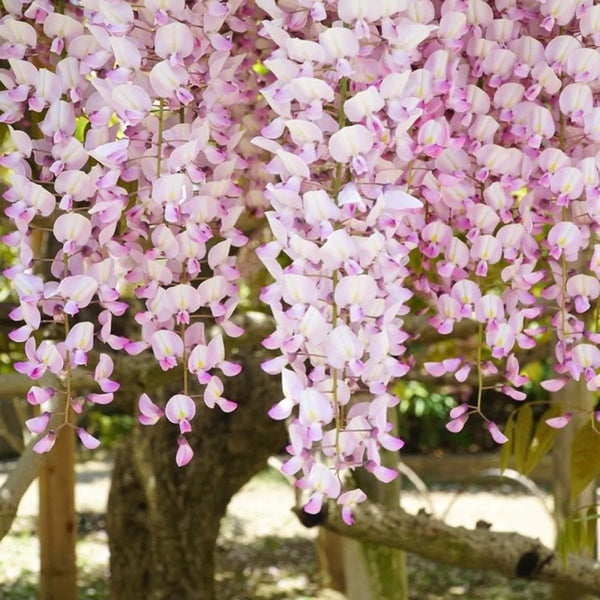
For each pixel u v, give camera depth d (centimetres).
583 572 192
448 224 130
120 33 122
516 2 127
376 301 118
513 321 126
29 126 139
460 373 129
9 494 154
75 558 445
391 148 123
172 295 124
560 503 272
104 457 1113
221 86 125
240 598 618
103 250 126
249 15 133
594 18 124
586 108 123
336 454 119
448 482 1034
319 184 120
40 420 124
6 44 125
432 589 632
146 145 124
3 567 662
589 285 126
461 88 125
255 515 866
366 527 187
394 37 119
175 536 309
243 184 142
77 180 122
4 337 288
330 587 614
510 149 125
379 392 119
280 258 190
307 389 117
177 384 295
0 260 361
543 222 128
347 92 121
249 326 182
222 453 295
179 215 121
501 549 189
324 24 125
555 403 155
